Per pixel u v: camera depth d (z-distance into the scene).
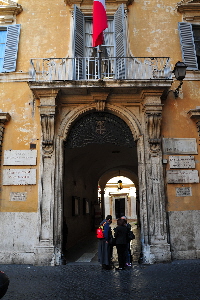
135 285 5.68
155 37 9.64
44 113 8.39
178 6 9.84
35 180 8.38
